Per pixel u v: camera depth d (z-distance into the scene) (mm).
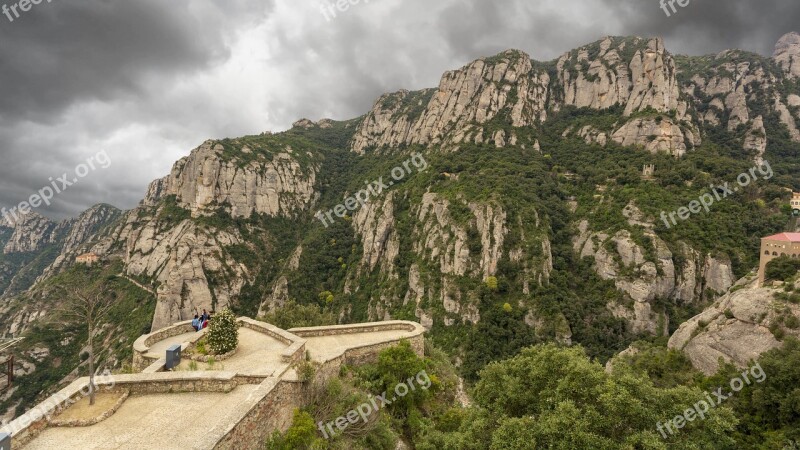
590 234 77812
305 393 16219
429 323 70562
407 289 82250
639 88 113812
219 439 10234
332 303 94312
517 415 17922
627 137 102938
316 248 113125
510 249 72938
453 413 21266
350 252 109562
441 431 20391
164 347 20328
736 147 106062
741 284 43438
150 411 12992
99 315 16328
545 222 78938
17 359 78000
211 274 104188
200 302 97250
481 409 18312
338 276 102625
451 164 103250
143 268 109500
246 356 19516
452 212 83438
